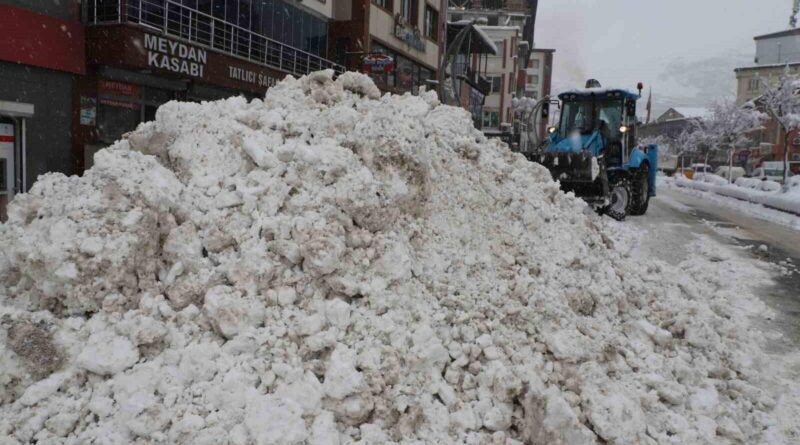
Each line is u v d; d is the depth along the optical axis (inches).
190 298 143.3
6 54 419.2
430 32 1230.3
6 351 124.1
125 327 130.3
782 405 168.2
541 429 122.3
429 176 193.2
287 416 113.7
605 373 151.7
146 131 199.2
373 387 125.3
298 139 185.5
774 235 532.4
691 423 145.3
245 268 145.3
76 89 480.4
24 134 442.3
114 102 513.3
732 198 995.9
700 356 179.8
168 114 196.7
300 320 135.3
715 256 397.4
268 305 140.7
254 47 698.2
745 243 471.5
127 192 152.9
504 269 179.3
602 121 572.4
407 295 150.5
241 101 208.5
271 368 127.0
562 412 121.0
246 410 118.2
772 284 323.9
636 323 181.0
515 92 2030.0
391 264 153.2
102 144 501.7
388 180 173.9
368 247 156.9
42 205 166.4
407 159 178.9
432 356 134.7
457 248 180.4
